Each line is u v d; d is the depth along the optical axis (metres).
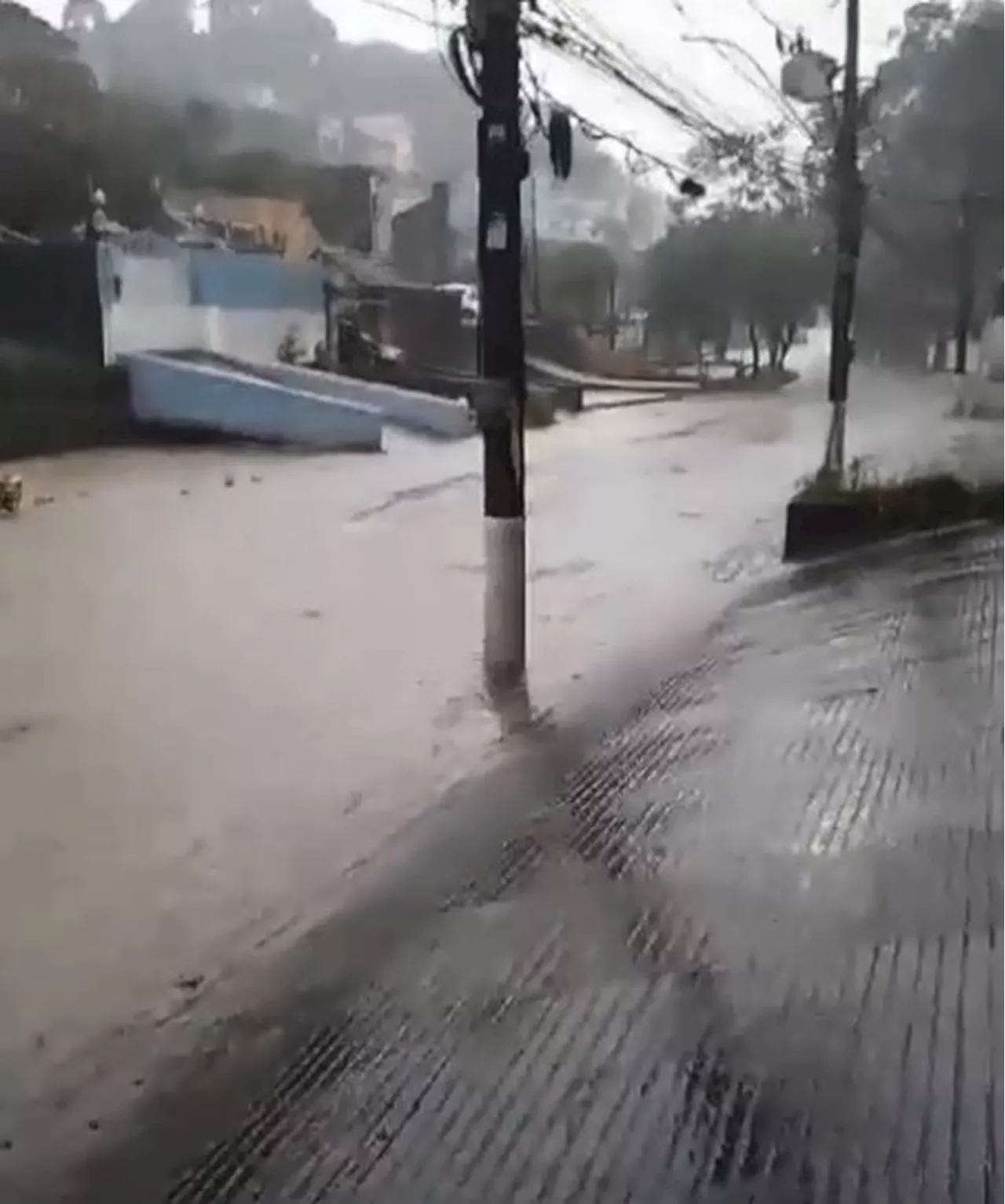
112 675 10.42
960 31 34.09
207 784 8.05
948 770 7.90
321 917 6.25
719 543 17.00
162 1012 5.42
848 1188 3.98
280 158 41.56
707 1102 4.51
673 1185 4.07
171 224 35.00
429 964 5.71
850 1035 4.86
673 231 49.34
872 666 10.45
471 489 21.61
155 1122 4.66
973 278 35.09
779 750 8.41
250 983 5.64
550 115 10.46
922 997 5.13
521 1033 5.06
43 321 27.94
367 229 44.28
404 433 29.95
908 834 6.91
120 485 21.45
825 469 18.64
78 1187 4.32
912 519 16.70
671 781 7.91
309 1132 4.54
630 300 53.16
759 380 46.50
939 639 11.32
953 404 33.47
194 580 14.07
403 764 8.38
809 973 5.38
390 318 39.88
